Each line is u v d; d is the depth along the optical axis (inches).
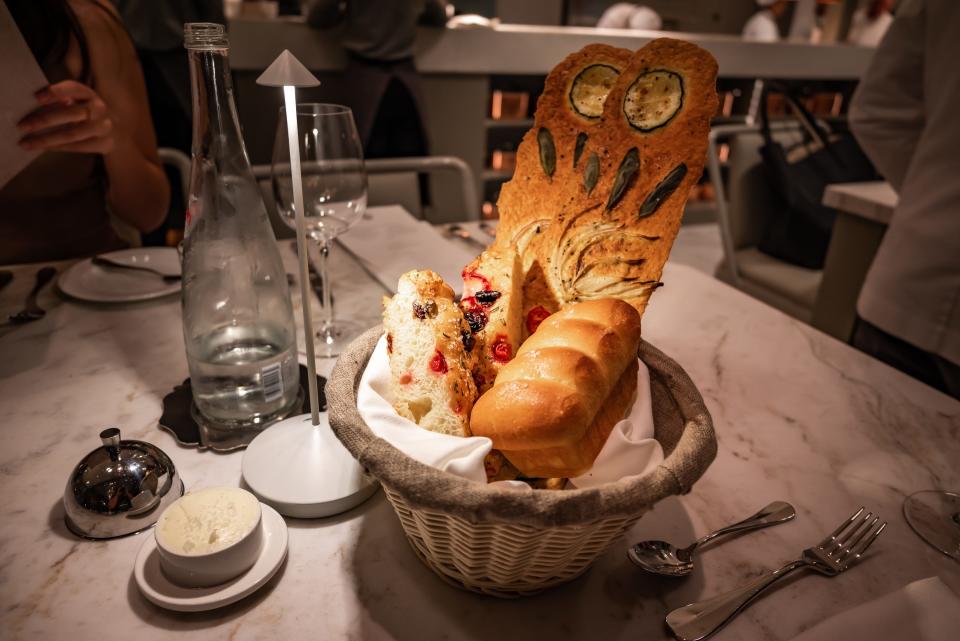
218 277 24.7
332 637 18.6
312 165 32.6
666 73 21.5
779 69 153.0
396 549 21.8
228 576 19.2
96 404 28.2
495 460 19.5
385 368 20.3
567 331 19.9
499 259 22.3
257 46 101.2
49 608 18.9
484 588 19.7
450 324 19.6
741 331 38.3
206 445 25.6
